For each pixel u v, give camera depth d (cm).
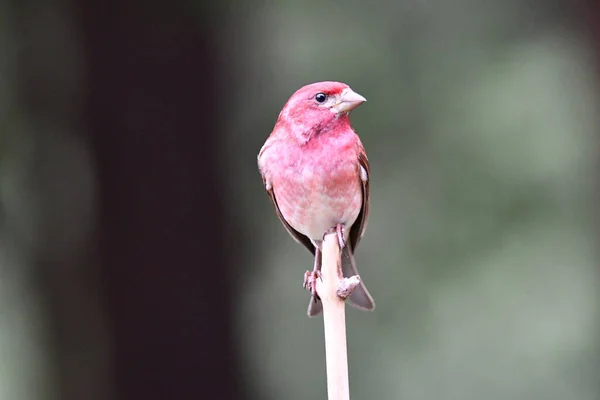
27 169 1107
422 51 1287
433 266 1257
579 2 1134
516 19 1291
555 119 1229
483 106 1257
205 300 1142
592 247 1199
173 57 1151
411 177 1264
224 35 1229
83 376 1106
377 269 1267
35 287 1107
